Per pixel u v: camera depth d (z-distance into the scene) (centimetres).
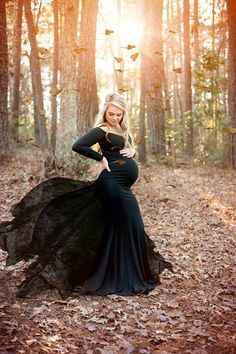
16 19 1861
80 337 373
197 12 2181
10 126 1922
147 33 1557
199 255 638
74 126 979
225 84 1739
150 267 503
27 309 412
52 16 2069
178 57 3338
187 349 363
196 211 935
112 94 491
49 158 970
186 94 2139
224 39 2158
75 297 453
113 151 484
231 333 398
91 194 495
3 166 1181
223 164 1695
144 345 368
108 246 476
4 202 824
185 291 498
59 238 468
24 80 3225
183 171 1509
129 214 475
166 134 1808
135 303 447
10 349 332
